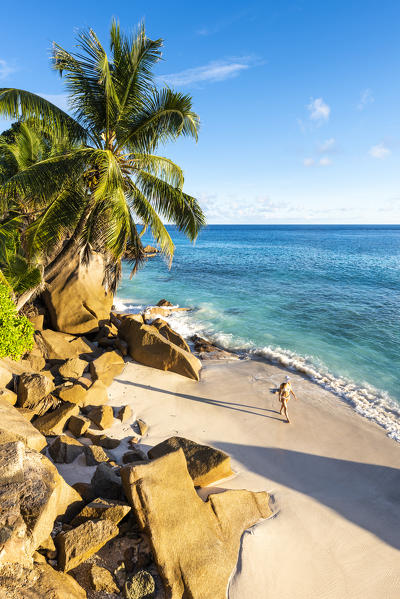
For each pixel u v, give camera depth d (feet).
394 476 26.27
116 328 53.47
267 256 197.57
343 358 51.70
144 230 46.80
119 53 38.60
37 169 34.71
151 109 40.96
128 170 44.19
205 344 55.42
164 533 17.19
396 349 55.42
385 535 20.76
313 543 19.85
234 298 90.68
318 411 36.09
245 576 17.28
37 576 13.67
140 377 40.75
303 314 75.10
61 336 45.44
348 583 17.75
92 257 54.08
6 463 16.63
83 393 31.81
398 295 92.94
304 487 24.71
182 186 45.91
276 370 47.01
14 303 38.99
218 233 578.66
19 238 46.44
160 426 31.30
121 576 16.01
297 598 16.81
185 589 15.76
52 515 16.06
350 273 131.23
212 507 19.83
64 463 23.89
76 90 39.32
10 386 29.89
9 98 37.73
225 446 29.27
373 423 34.14
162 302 81.71
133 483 18.24
